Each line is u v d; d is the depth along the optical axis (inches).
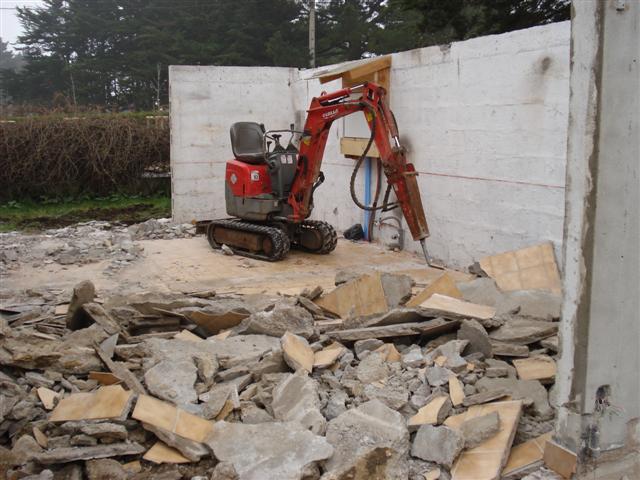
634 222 125.0
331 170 433.7
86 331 185.6
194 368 169.9
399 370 175.6
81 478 134.2
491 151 289.3
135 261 346.0
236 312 211.6
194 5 1196.5
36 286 289.9
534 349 190.4
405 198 295.1
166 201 641.6
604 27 115.9
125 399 149.0
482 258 290.5
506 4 533.6
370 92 300.4
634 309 128.3
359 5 1135.0
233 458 134.3
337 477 126.3
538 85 259.8
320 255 361.4
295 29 1120.8
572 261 125.7
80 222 524.7
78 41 1451.8
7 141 589.0
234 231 366.0
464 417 150.2
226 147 473.4
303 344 185.0
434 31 598.5
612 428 130.7
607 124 119.0
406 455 139.7
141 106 1252.5
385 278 231.1
